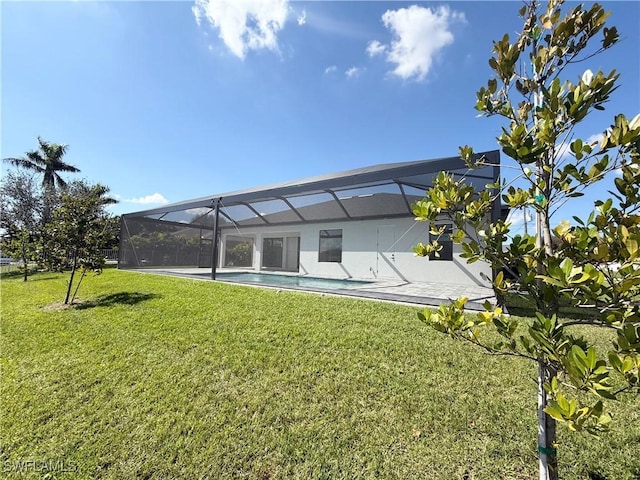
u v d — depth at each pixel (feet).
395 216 41.57
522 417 8.36
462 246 5.09
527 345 4.44
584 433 7.72
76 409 9.54
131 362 12.53
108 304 22.25
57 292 29.25
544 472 4.94
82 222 24.03
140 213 47.65
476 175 22.02
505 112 5.46
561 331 3.94
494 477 6.52
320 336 14.42
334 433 8.05
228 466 7.16
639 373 3.24
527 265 4.61
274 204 43.19
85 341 15.06
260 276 45.75
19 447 8.00
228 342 14.14
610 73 4.09
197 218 53.36
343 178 26.58
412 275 39.73
